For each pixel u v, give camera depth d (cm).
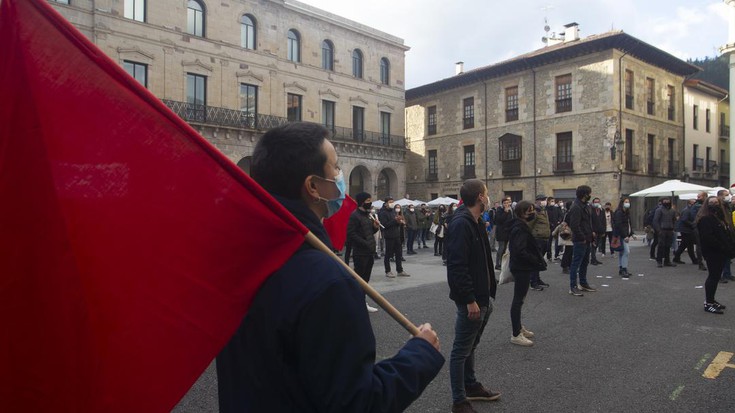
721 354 556
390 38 3512
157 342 136
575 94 2903
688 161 3409
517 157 3167
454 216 414
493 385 468
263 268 141
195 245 140
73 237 132
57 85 132
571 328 677
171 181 140
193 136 143
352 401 122
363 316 132
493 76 3325
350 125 3253
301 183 153
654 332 654
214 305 140
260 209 142
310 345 125
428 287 1034
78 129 133
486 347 590
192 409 422
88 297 132
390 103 3512
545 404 424
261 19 2792
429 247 2223
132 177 137
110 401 132
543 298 894
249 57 2731
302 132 154
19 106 130
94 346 133
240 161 2716
